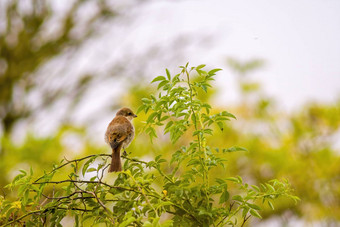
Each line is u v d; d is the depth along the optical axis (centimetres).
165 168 1089
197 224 605
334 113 1385
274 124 1394
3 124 1888
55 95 1923
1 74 1894
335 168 1334
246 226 949
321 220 1271
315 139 1394
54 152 1302
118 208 596
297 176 1314
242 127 1377
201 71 608
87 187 621
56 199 633
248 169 1298
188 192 595
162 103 606
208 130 604
